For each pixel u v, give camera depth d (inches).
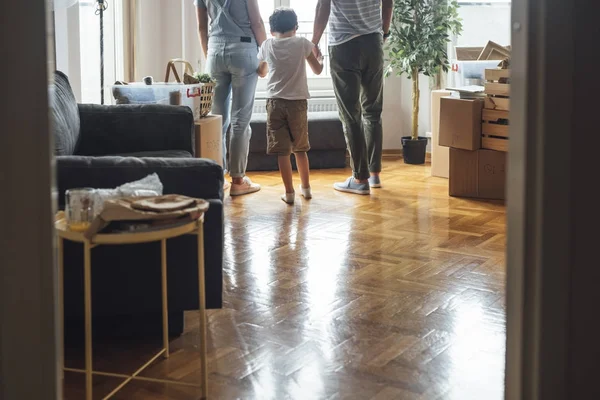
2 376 66.9
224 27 229.8
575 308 70.2
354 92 230.4
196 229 102.7
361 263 165.3
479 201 227.5
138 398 102.8
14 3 64.1
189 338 123.6
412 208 218.1
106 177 118.1
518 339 70.7
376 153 245.1
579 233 69.5
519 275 70.1
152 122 175.8
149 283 116.3
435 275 156.7
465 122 227.8
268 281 153.2
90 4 245.8
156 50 280.1
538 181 68.6
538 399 70.4
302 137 223.1
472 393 104.1
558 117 67.8
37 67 65.1
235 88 232.1
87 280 96.5
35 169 65.8
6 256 66.1
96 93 251.0
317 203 224.4
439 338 123.6
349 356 116.8
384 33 237.0
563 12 66.8
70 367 112.4
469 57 271.3
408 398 102.9
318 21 226.4
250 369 112.2
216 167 121.2
